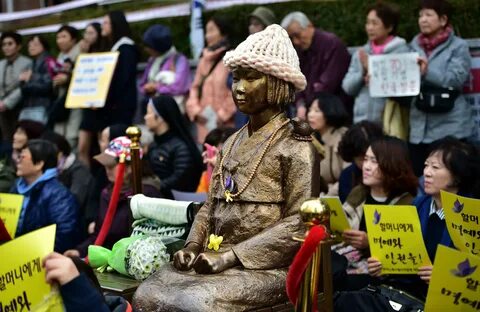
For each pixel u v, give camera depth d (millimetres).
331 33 8438
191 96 9359
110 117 9930
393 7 7883
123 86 9883
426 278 5129
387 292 5289
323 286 3941
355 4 9250
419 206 5625
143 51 11125
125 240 5383
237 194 4520
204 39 10289
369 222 5324
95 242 6234
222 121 9055
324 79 8305
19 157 7789
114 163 6734
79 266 3582
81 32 11891
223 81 9086
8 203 6895
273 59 4445
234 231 4523
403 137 7816
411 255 5246
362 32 9227
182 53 10305
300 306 3627
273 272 4398
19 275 3191
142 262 5141
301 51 8438
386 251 5301
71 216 7641
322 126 7426
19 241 3182
